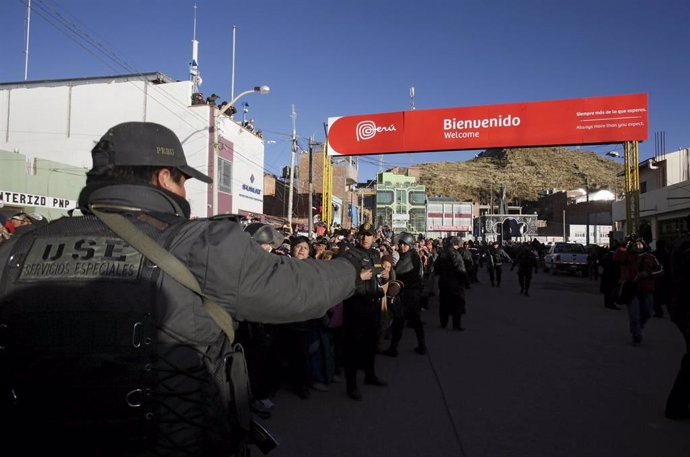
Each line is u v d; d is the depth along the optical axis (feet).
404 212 187.62
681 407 15.66
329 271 5.42
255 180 91.20
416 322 25.38
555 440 14.11
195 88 81.25
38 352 4.24
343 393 18.92
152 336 4.31
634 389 18.98
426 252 46.37
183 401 4.37
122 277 4.36
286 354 19.22
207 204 73.77
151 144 5.01
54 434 4.18
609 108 63.21
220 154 77.61
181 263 4.50
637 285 27.09
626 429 14.96
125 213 4.75
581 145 65.77
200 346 4.52
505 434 14.60
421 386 19.65
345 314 18.43
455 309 32.32
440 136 68.18
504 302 47.52
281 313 4.90
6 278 4.46
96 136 77.20
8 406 4.28
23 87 80.43
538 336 30.04
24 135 78.54
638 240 27.61
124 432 4.20
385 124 70.54
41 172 58.18
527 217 158.40
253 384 15.64
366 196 248.93
